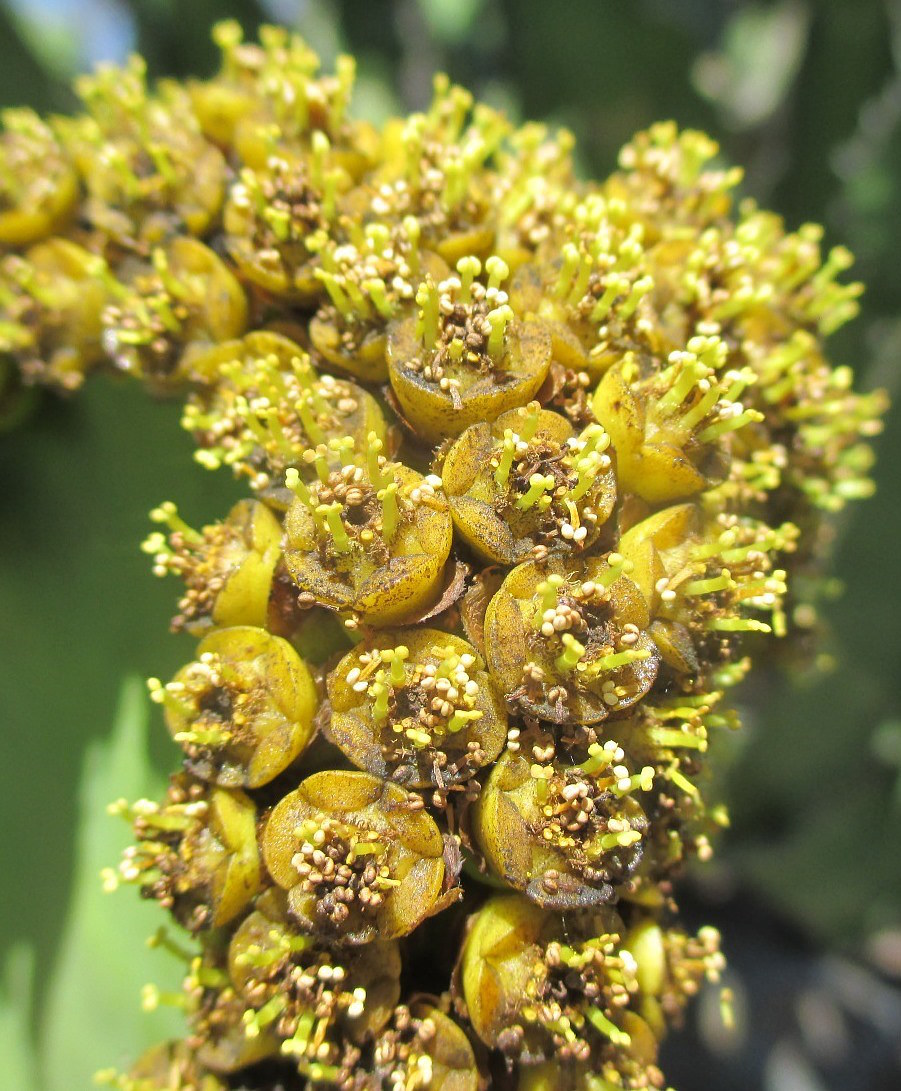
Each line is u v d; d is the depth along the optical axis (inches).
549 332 2.3
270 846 2.1
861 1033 5.3
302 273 2.5
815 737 4.6
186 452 2.8
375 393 2.5
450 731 2.1
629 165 3.0
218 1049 2.3
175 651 2.8
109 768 2.9
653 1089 2.3
